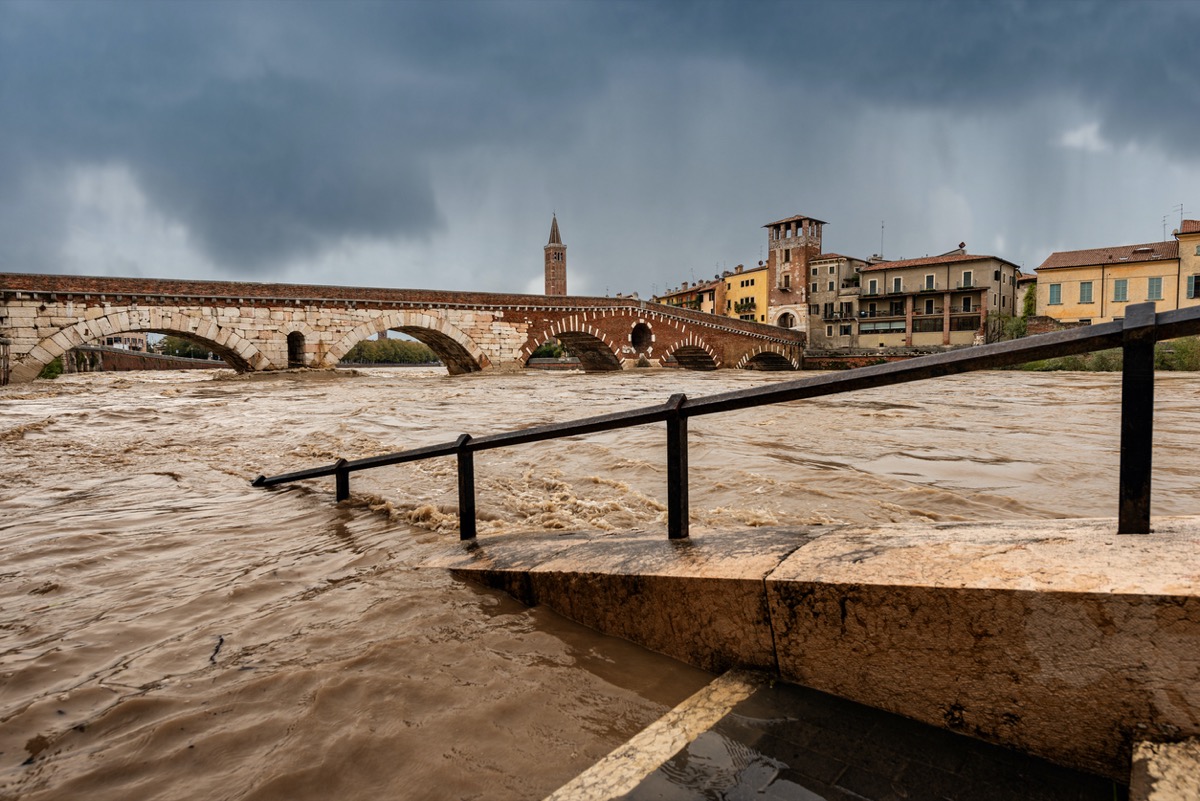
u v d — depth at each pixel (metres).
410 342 147.50
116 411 15.93
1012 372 37.19
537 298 44.16
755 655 2.24
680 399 2.85
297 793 1.83
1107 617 1.58
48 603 3.41
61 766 1.98
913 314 63.34
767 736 1.88
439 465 7.62
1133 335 1.83
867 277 66.69
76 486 6.85
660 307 49.84
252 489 6.59
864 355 59.47
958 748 1.76
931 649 1.83
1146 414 1.88
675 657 2.51
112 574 3.88
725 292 86.19
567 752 1.96
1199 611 1.47
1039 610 1.66
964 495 5.85
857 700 2.01
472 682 2.38
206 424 13.02
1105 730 1.60
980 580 1.77
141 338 115.00
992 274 59.44
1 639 2.96
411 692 2.32
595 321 46.78
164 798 1.83
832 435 10.06
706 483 6.45
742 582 2.22
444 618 2.97
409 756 1.97
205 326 33.88
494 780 1.85
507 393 23.69
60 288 29.97
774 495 5.89
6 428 11.98
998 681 1.73
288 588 3.55
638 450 8.48
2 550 4.39
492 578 3.32
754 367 64.88
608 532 3.53
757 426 11.19
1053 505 5.51
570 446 8.79
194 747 2.05
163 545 4.50
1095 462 7.64
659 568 2.56
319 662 2.59
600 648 2.63
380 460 4.99
